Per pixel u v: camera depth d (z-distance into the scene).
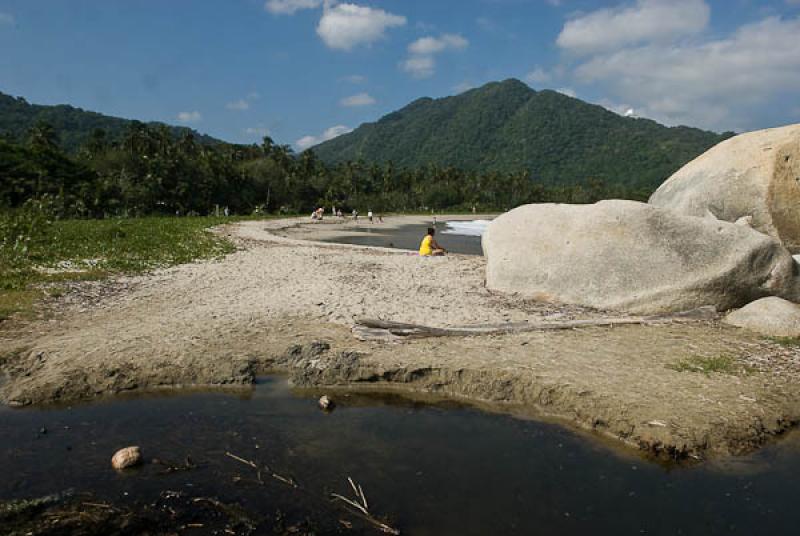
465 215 84.00
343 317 9.36
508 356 7.53
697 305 9.73
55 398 6.39
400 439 5.63
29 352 7.42
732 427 5.64
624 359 7.41
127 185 53.16
